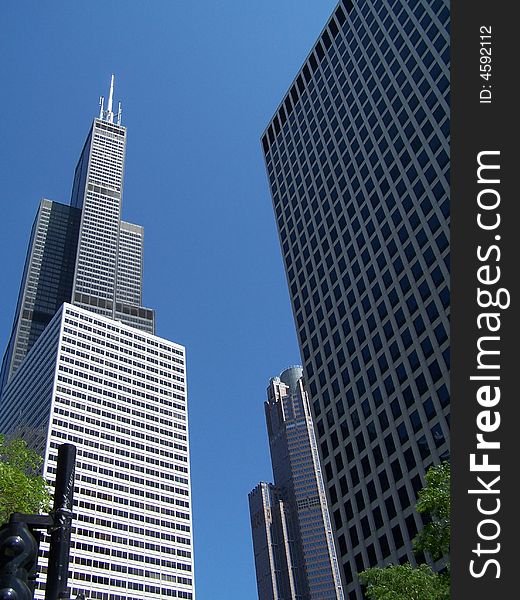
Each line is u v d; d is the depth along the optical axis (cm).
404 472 7088
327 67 12369
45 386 19275
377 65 10562
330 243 10325
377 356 8256
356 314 9025
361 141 10306
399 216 8675
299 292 10906
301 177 12088
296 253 11444
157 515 18500
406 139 9056
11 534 773
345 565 7662
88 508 17000
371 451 7812
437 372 7056
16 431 19288
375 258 8950
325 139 11588
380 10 10975
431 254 7769
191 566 18225
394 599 3203
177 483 19862
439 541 3058
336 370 9125
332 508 8281
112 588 16025
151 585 16888
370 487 7638
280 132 13650
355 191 10038
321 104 12162
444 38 8881
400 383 7631
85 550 16138
